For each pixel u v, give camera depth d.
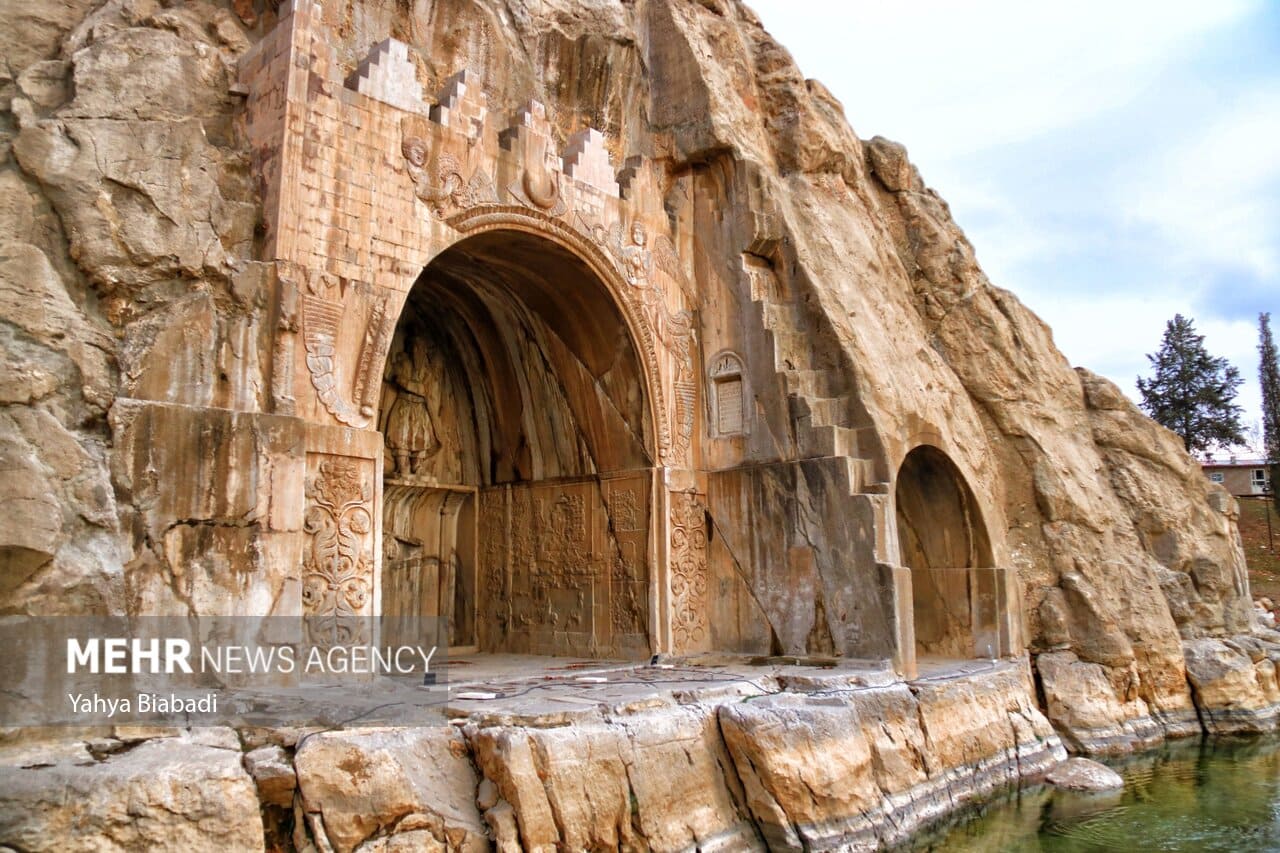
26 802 6.54
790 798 10.14
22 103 9.82
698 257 17.33
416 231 12.48
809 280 16.59
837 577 14.84
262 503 9.99
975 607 18.44
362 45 14.84
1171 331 50.16
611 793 9.04
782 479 15.66
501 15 16.92
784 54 20.92
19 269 8.86
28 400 8.55
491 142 13.77
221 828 7.07
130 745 7.68
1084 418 23.20
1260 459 57.94
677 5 18.62
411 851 7.88
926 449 17.81
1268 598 33.47
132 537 8.94
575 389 17.00
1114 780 14.66
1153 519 22.08
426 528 18.48
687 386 16.75
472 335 17.97
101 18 11.09
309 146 11.29
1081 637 18.77
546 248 14.96
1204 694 19.39
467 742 8.98
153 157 10.05
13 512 7.96
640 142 18.00
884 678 13.30
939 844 11.57
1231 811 13.29
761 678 12.69
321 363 11.05
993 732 14.80
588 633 16.55
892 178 23.44
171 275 9.97
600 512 16.70
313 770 7.73
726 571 16.20
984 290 22.95
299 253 11.03
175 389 9.69
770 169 17.95
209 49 11.66
